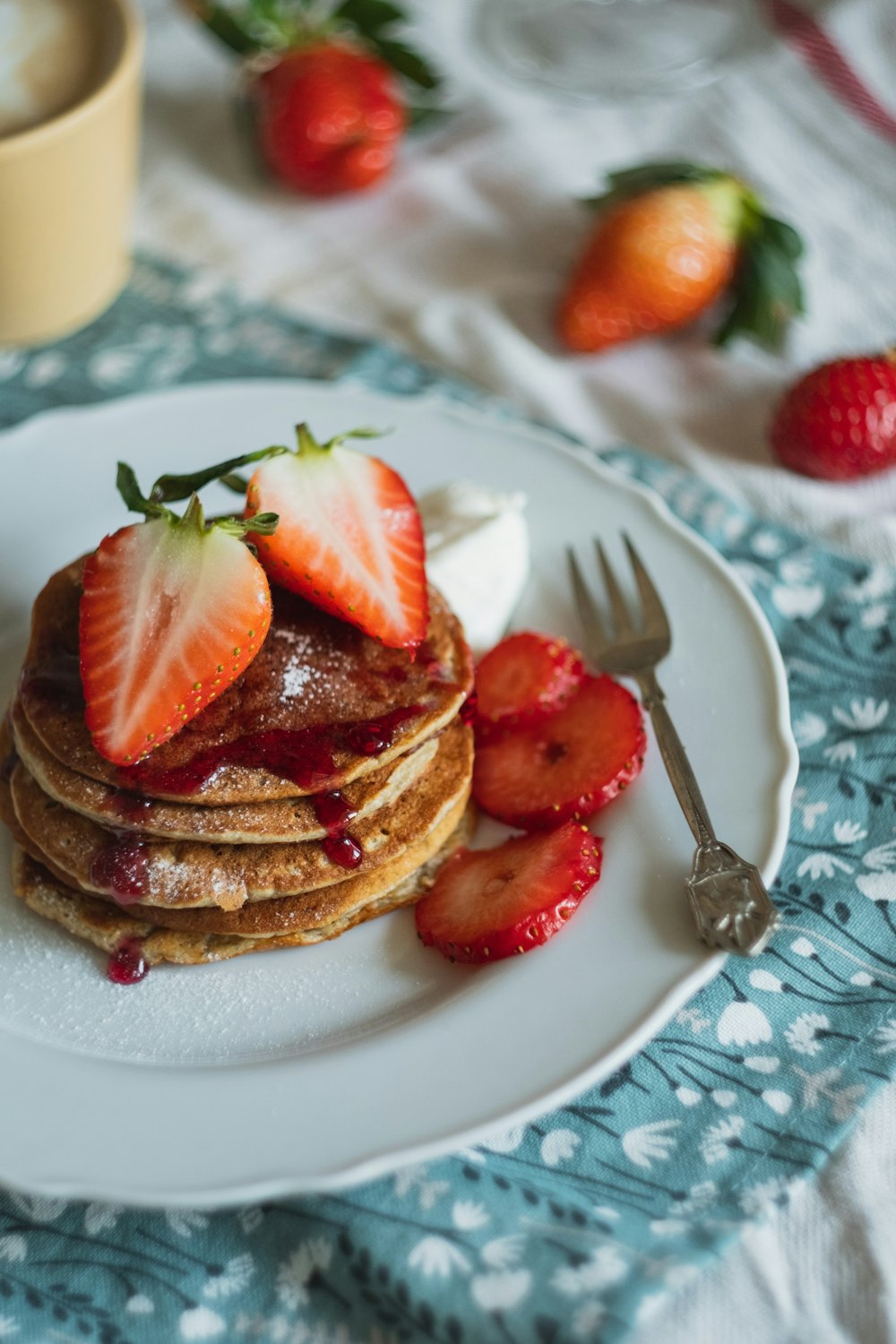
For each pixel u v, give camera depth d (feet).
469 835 1.65
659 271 2.05
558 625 1.78
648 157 2.32
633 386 2.09
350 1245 1.43
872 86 2.34
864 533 1.90
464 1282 1.41
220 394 1.93
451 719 1.59
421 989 1.56
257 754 1.54
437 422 1.91
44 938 1.60
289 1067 1.49
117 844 1.55
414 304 2.19
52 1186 1.41
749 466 2.00
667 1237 1.42
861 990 1.55
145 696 1.50
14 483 1.88
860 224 2.24
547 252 2.24
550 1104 1.44
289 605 1.60
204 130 2.39
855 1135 1.49
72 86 2.00
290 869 1.55
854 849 1.63
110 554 1.51
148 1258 1.45
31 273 2.04
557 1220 1.44
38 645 1.61
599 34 2.50
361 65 2.24
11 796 1.64
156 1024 1.54
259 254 2.25
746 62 2.41
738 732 1.64
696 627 1.72
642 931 1.53
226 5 2.34
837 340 2.12
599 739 1.64
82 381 2.06
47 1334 1.42
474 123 2.39
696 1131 1.48
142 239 2.26
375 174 2.27
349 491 1.58
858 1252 1.45
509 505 1.82
